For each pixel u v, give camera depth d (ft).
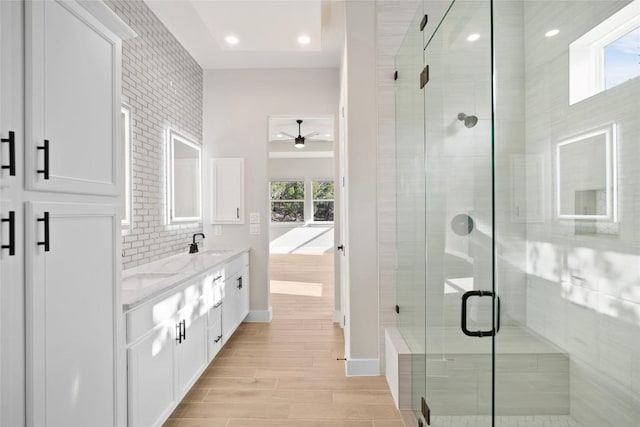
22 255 3.32
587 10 5.53
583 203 5.44
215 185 13.41
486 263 4.17
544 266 5.44
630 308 4.95
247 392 7.93
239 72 13.50
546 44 5.92
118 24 4.71
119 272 4.85
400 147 8.29
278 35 10.57
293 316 13.91
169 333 6.55
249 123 13.47
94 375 4.32
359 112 8.78
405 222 7.80
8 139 3.16
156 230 9.91
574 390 5.02
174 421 6.84
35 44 3.42
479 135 4.25
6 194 3.16
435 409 5.66
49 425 3.59
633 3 4.94
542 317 5.27
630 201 4.96
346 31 8.80
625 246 5.00
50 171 3.62
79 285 4.07
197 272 7.81
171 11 9.63
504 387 5.06
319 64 13.17
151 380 5.86
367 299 8.74
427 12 6.14
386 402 7.51
